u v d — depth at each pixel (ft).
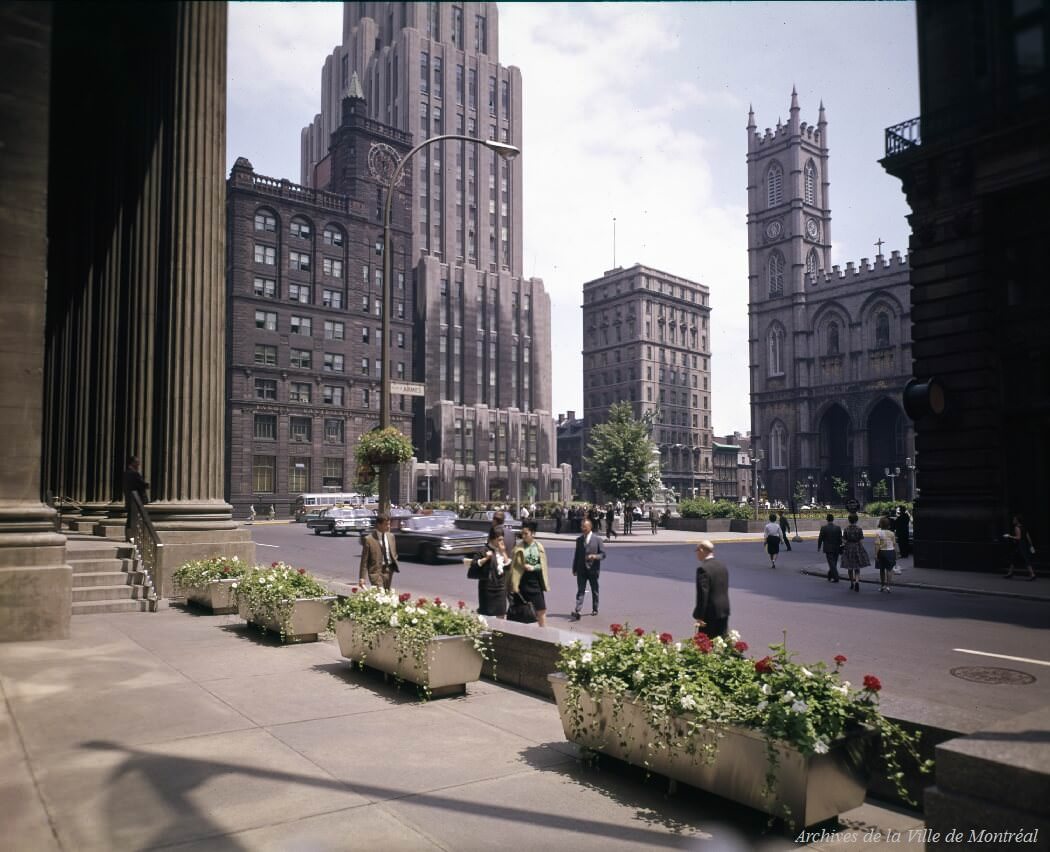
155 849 12.35
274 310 238.89
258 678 24.98
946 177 66.90
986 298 65.16
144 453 50.49
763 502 277.44
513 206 347.97
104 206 58.03
